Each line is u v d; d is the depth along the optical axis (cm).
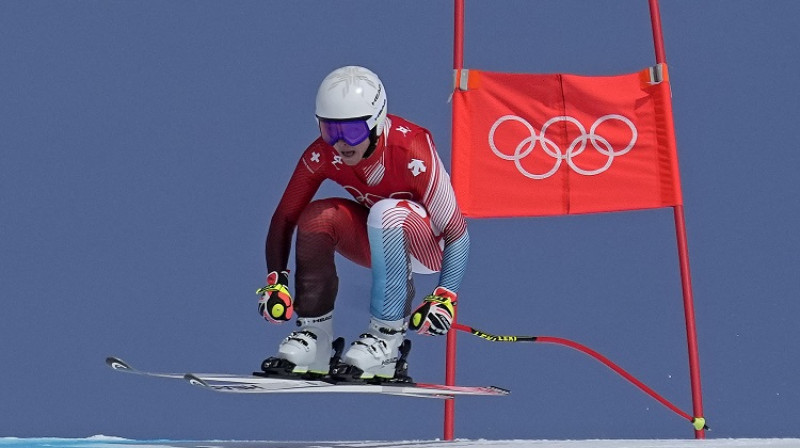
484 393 1600
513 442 1622
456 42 2402
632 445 1497
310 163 1505
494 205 2398
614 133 2417
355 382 1430
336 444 1560
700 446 1477
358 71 1441
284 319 1456
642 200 2412
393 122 1504
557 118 2411
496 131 2403
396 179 1491
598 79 2416
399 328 1495
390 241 1439
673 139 2397
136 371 1380
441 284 1526
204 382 1225
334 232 1472
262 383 1367
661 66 2405
